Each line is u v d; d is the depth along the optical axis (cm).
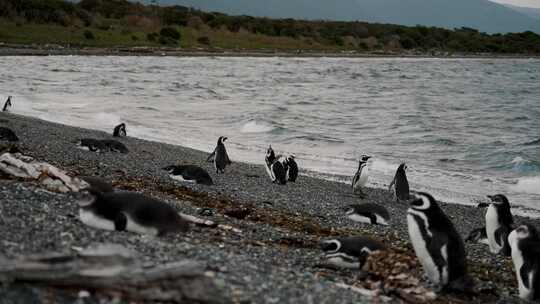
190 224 1044
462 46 15762
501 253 1237
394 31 15375
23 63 6638
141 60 8219
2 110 3416
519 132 3866
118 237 771
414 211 851
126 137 2775
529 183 2386
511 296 902
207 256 750
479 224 1691
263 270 736
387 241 1216
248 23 13000
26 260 547
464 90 6775
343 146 3195
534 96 6303
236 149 2925
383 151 3081
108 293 532
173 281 542
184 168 1734
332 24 15025
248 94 5434
